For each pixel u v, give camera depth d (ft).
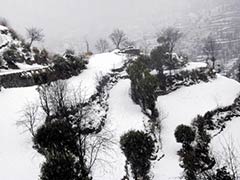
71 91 120.78
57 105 98.84
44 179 55.83
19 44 192.95
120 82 182.70
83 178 59.26
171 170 120.06
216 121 163.32
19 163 86.89
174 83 189.67
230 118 168.14
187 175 104.42
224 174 71.36
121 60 208.64
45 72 151.23
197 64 213.87
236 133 156.25
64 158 57.11
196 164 105.40
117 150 114.11
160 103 174.19
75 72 171.12
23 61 178.81
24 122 101.40
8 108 116.06
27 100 120.67
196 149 128.77
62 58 170.40
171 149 137.08
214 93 185.78
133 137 96.32
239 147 140.97
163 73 194.18
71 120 86.94
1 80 135.13
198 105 173.58
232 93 184.75
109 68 190.29
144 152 96.53
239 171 84.28
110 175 99.66
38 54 200.23
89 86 152.05
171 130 151.43
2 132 100.89
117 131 131.54
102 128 127.44
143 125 138.72
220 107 170.19
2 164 85.61
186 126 136.46
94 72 179.63
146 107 152.46
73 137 71.05
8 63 163.43
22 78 145.28
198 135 142.82
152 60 192.65
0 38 179.22
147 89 151.84
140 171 97.96
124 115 148.77
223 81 203.92
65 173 55.93
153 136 135.44
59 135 69.05
